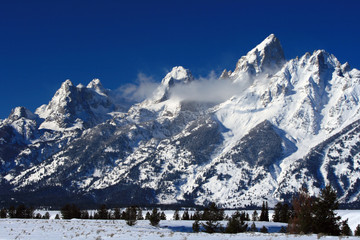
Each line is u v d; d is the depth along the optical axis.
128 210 126.12
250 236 56.72
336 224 70.50
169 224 124.69
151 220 111.12
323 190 71.12
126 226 91.31
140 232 66.56
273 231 125.00
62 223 86.69
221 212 116.94
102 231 66.19
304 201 72.44
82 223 90.81
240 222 90.25
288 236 55.81
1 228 67.94
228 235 58.56
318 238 52.19
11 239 53.78
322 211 70.00
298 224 71.06
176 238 53.69
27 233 60.06
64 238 54.31
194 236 56.50
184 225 123.19
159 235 58.25
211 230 100.88
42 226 72.94
